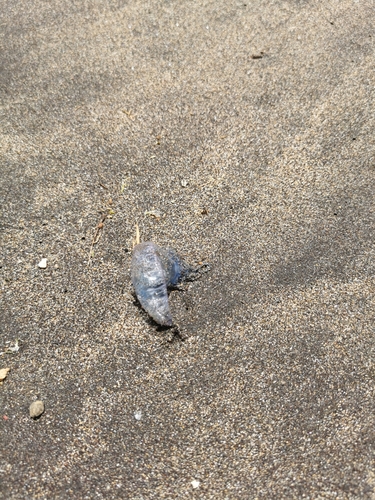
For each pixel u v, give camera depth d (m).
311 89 0.45
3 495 0.26
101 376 0.30
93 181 0.40
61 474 0.26
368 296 0.33
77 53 0.50
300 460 0.26
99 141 0.42
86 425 0.28
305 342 0.31
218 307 0.33
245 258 0.35
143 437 0.28
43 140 0.43
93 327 0.32
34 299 0.33
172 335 0.31
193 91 0.46
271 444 0.27
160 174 0.40
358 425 0.27
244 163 0.40
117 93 0.46
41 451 0.27
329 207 0.37
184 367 0.30
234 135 0.42
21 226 0.37
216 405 0.28
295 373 0.29
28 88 0.47
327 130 0.42
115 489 0.26
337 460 0.26
